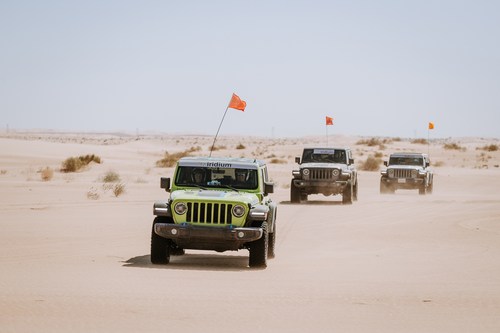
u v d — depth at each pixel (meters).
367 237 24.66
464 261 19.34
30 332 10.19
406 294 14.31
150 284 14.62
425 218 31.27
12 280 14.63
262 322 11.36
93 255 19.03
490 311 12.70
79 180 52.31
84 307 12.09
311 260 19.25
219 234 17.05
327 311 12.42
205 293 13.81
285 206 36.91
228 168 18.72
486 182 61.69
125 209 32.59
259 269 17.47
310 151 40.19
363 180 62.72
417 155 49.22
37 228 24.75
